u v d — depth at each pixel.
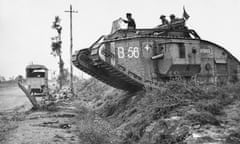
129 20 18.20
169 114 9.98
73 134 11.48
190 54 17.09
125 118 14.09
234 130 7.46
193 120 8.52
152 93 13.23
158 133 8.89
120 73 16.12
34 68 31.44
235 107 9.83
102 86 34.12
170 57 16.55
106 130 11.57
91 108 23.02
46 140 10.18
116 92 24.00
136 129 10.59
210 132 7.53
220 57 19.75
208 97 11.16
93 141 10.02
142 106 13.33
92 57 15.89
